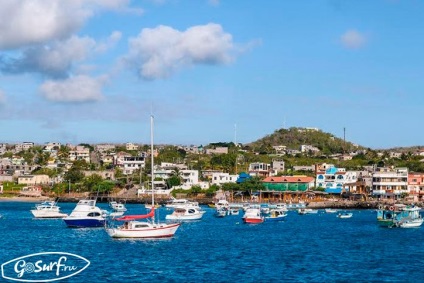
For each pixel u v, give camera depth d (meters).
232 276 75.81
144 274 76.88
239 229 147.50
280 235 130.75
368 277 75.94
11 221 171.62
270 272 78.88
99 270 79.56
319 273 78.44
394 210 165.62
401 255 96.38
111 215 164.50
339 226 159.75
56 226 151.38
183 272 78.44
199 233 134.00
